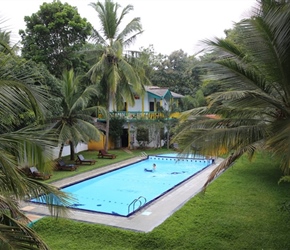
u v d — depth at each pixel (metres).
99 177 14.62
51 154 4.32
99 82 20.20
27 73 3.99
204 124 7.16
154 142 24.44
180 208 8.73
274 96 6.44
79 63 21.86
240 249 6.13
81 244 6.61
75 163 17.27
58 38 21.11
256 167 14.62
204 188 6.70
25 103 3.87
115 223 7.77
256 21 4.96
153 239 6.64
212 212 8.30
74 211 8.78
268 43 5.25
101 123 22.22
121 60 19.44
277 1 5.21
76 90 17.39
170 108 25.03
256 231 6.97
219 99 6.15
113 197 12.41
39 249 3.47
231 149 6.34
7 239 3.21
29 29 20.44
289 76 5.70
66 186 12.36
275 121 5.89
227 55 6.27
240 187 11.02
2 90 3.55
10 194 4.02
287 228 7.10
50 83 15.12
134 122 23.80
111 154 19.88
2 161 3.47
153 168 17.70
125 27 20.31
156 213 8.61
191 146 6.29
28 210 8.86
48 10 20.38
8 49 3.76
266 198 9.56
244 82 6.28
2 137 4.02
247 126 6.34
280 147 4.80
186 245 6.36
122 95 21.36
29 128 4.42
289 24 4.97
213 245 6.32
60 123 16.05
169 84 35.53
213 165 17.25
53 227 7.44
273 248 6.14
